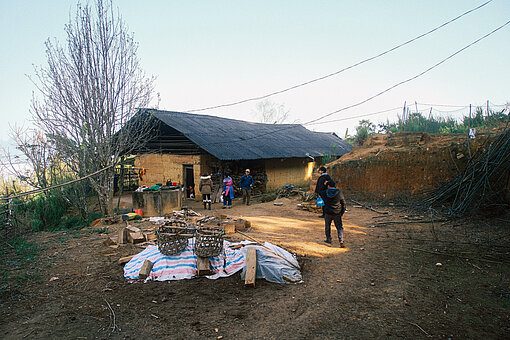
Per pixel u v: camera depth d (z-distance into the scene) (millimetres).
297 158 24203
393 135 14984
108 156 11414
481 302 4434
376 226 9289
